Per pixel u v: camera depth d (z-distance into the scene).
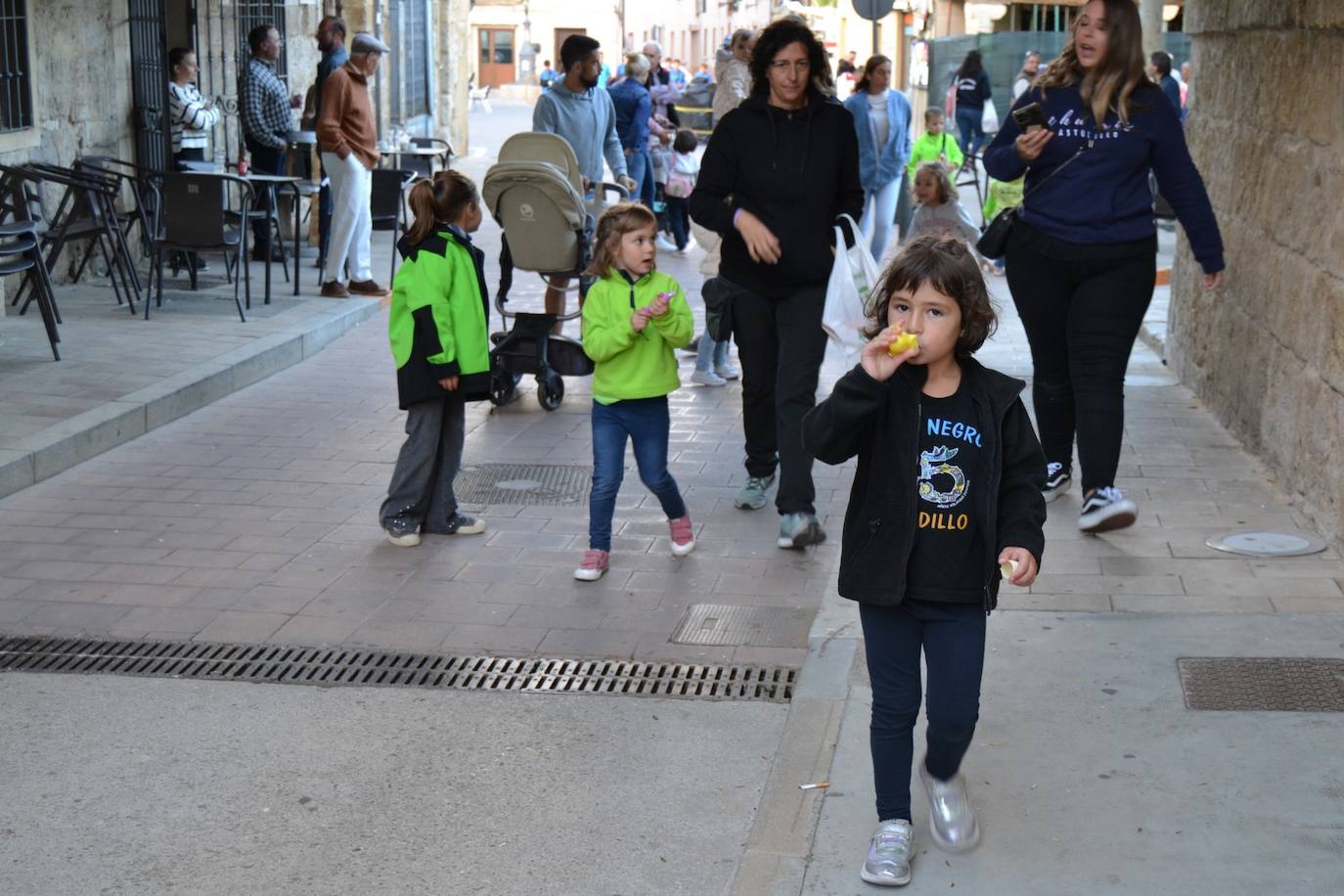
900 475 3.56
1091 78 6.18
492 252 16.00
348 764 4.55
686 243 16.66
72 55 12.27
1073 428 6.79
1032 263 6.39
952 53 25.27
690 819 4.20
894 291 3.53
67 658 5.36
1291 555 6.01
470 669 5.27
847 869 3.77
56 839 4.09
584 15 71.69
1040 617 5.32
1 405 8.37
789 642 5.49
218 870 3.93
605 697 5.03
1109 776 4.15
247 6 15.78
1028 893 3.61
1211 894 3.57
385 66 20.84
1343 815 3.91
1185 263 9.38
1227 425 8.11
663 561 6.39
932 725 3.70
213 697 5.04
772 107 6.40
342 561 6.38
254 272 13.68
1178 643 5.06
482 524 6.77
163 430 8.56
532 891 3.82
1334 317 6.22
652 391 6.10
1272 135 7.47
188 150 13.05
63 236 10.84
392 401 9.37
